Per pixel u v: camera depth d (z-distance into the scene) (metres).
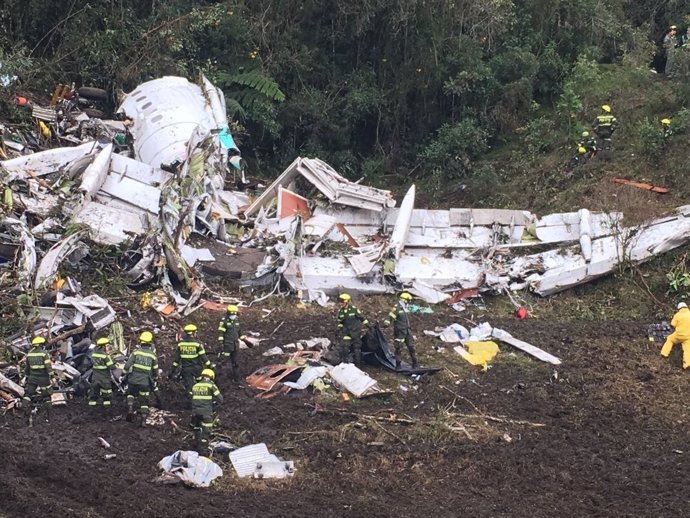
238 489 11.68
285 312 18.58
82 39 27.64
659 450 13.55
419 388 15.42
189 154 20.73
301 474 12.19
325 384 15.03
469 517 11.20
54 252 17.55
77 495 11.05
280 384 14.90
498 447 13.35
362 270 19.66
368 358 16.19
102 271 18.34
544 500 11.78
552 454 13.14
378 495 11.77
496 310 19.83
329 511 11.16
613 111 27.75
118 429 13.09
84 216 19.34
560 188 25.33
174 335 16.81
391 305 19.48
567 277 20.09
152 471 11.90
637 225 20.66
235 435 13.16
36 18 27.83
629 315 19.64
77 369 14.73
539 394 15.39
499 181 26.84
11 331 15.53
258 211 22.72
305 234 20.39
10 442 12.34
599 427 14.28
